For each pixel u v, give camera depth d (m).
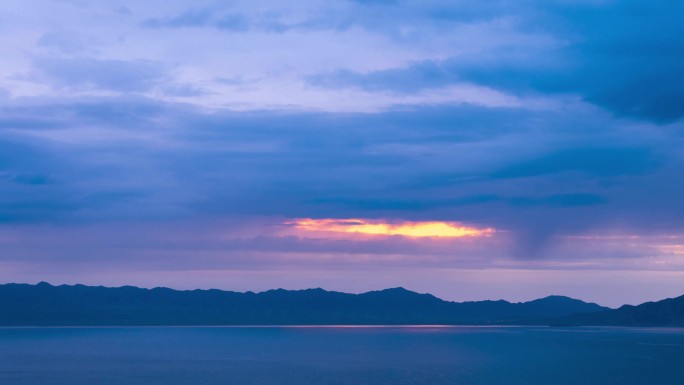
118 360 114.62
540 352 130.25
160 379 85.88
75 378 87.44
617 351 131.62
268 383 81.31
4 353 130.50
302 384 80.25
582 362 105.94
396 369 97.06
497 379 83.94
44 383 82.62
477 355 122.88
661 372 90.75
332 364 105.38
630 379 83.38
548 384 79.00
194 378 86.62
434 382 81.38
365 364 105.25
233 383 81.62
